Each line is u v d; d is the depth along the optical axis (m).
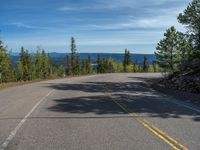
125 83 36.88
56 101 17.19
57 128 9.60
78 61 86.06
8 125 10.10
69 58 84.88
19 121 10.84
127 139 8.12
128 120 11.05
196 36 28.52
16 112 12.98
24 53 60.22
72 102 16.75
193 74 28.30
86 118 11.48
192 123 10.49
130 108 14.32
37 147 7.34
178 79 28.09
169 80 32.97
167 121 10.88
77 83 35.81
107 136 8.48
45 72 61.00
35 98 18.80
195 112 13.12
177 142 7.81
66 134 8.73
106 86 30.95
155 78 51.62
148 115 12.24
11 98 18.80
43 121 10.84
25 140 8.04
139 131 9.14
